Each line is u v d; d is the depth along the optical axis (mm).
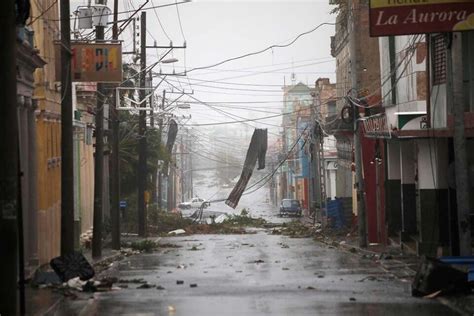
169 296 23312
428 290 22438
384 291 24203
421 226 35594
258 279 28703
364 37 58562
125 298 22859
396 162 45281
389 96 46500
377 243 46781
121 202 66375
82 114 49469
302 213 103688
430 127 34000
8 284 16250
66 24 28125
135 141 70875
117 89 45750
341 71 74125
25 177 28594
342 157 68875
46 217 33344
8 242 16234
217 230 69438
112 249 46281
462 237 24562
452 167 31281
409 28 23750
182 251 46094
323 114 84500
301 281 27766
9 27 16094
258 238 59656
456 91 24797
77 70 32906
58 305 21344
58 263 25672
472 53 29922
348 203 64375
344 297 22750
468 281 22094
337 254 41750
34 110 30406
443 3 23672
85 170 52406
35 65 28953
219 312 19875
